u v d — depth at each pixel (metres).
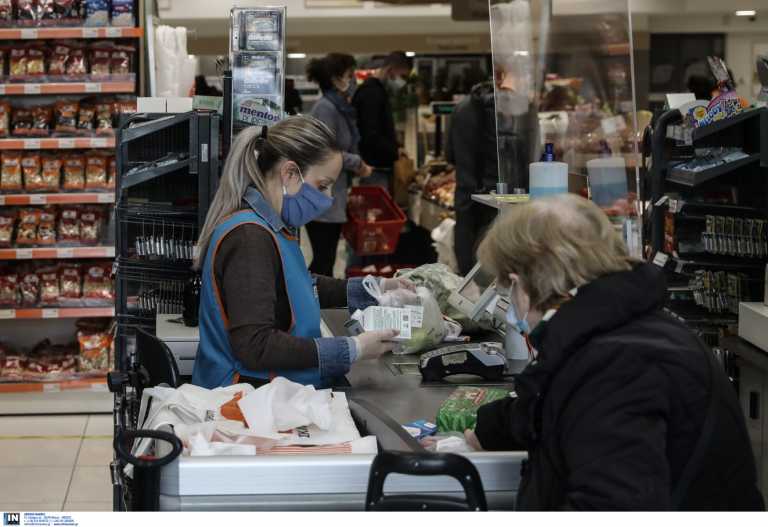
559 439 1.47
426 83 10.05
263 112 3.45
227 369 2.35
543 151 3.49
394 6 9.23
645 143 4.58
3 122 5.34
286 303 2.40
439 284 3.02
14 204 5.38
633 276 1.52
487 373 2.48
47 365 5.39
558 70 3.33
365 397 2.35
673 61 11.21
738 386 3.27
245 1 8.42
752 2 9.63
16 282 5.43
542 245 1.54
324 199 2.42
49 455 4.68
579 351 1.47
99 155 5.50
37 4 5.25
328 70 6.34
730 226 3.79
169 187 3.82
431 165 9.20
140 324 3.76
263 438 1.79
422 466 1.50
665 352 1.44
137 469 1.61
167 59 4.39
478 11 7.36
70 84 5.27
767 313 3.11
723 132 3.83
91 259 5.64
